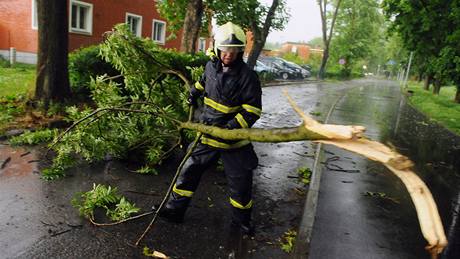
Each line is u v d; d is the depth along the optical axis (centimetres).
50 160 550
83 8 1909
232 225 414
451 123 1420
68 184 477
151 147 545
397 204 527
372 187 591
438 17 1709
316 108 1476
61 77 790
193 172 388
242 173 374
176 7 1766
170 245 363
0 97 803
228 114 363
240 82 348
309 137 225
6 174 487
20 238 347
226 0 1712
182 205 396
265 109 1302
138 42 512
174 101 564
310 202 498
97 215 407
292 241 390
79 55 884
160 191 485
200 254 353
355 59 5456
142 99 557
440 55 1681
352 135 199
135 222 400
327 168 669
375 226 450
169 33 2561
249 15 1789
